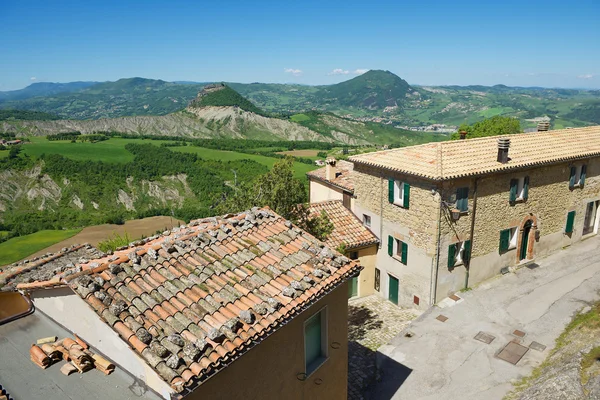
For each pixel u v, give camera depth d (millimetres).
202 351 5973
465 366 14805
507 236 20453
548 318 17016
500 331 16594
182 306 6852
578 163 22547
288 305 7516
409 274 19906
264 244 9289
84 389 6660
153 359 5719
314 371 9102
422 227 18641
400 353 15953
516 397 12703
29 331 8266
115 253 8414
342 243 19359
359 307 21172
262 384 7477
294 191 18750
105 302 6492
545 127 25969
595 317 15703
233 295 7434
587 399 10375
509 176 19500
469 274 19703
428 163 18625
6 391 6645
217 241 8953
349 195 23656
